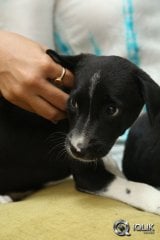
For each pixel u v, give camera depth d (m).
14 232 0.56
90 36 0.88
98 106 0.59
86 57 0.64
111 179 0.64
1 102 0.70
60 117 0.66
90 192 0.65
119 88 0.59
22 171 0.70
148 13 0.87
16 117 0.69
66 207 0.60
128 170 0.69
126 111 0.60
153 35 0.88
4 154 0.69
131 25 0.87
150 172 0.67
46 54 0.66
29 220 0.57
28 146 0.69
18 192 0.72
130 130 0.71
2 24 0.87
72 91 0.61
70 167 0.69
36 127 0.69
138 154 0.68
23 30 0.87
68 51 0.90
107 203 0.61
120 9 0.86
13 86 0.65
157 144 0.67
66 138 0.63
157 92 0.60
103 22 0.87
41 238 0.54
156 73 0.87
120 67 0.61
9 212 0.60
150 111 0.59
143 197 0.61
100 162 0.65
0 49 0.66
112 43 0.88
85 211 0.58
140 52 0.88
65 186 0.69
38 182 0.72
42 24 0.88
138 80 0.61
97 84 0.59
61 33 0.90
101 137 0.59
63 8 0.88
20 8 0.87
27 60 0.64
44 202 0.62
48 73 0.63
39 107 0.64
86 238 0.53
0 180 0.70
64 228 0.55
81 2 0.87
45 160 0.70
